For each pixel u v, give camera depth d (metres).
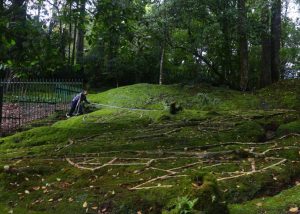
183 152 7.18
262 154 6.82
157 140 8.20
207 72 21.95
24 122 11.86
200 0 16.14
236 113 12.06
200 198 4.08
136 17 8.83
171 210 4.02
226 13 16.00
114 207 4.83
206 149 7.54
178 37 18.58
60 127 9.77
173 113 11.89
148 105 14.94
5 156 7.42
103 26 8.53
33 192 5.45
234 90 17.81
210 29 16.31
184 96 15.80
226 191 5.11
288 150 7.07
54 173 6.18
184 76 22.58
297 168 6.04
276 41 19.38
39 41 7.15
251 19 17.27
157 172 5.91
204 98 14.98
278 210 4.47
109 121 11.20
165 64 22.61
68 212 4.82
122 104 15.31
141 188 5.23
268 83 19.03
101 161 6.67
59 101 15.09
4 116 11.67
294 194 4.93
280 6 19.25
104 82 22.66
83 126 10.48
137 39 16.30
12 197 5.34
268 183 5.42
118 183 5.50
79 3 8.58
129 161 6.66
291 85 16.59
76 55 22.84
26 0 7.80
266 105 14.59
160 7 16.28
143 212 4.72
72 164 6.53
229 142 8.00
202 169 5.99
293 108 14.05
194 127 9.70
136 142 8.14
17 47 7.03
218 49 18.84
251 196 5.11
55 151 7.67
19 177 5.91
